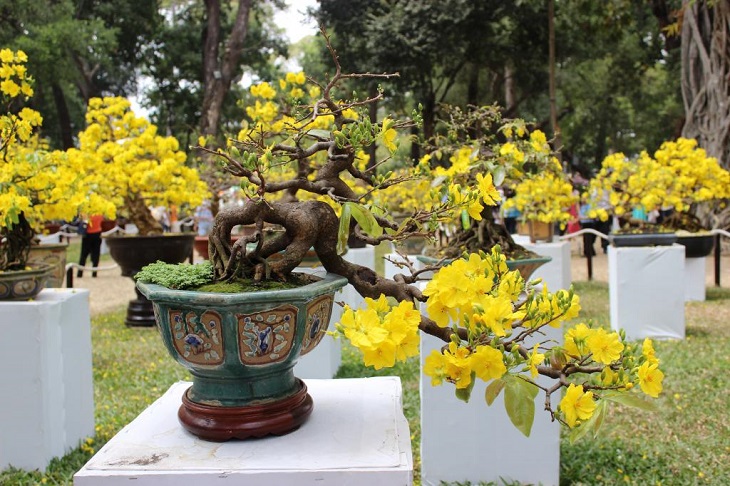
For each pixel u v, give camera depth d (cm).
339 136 179
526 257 330
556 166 373
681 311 592
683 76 1341
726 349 545
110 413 421
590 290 860
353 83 1639
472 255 164
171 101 2273
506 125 371
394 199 959
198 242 822
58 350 347
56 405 344
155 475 155
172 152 693
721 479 315
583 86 2114
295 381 192
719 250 889
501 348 152
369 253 674
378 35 1495
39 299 361
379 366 142
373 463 159
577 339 156
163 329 174
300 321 170
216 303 159
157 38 2145
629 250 594
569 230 1270
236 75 2172
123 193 671
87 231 1125
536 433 304
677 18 1441
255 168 168
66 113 2030
